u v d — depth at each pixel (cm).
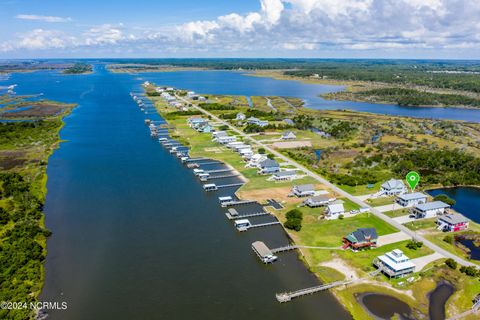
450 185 13262
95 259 8281
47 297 7019
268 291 7256
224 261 8275
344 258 8325
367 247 8719
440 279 7594
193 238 9262
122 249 8700
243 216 10444
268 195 11975
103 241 9044
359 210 10581
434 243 8956
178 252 8600
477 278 7619
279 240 9269
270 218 10450
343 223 9981
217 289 7294
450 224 9569
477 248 8931
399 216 10406
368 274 7738
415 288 7338
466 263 8119
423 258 8312
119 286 7344
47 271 7844
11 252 8206
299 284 7481
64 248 8725
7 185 12288
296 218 9994
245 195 11969
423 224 9950
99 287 7312
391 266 7650
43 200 11406
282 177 13325
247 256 8506
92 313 6600
